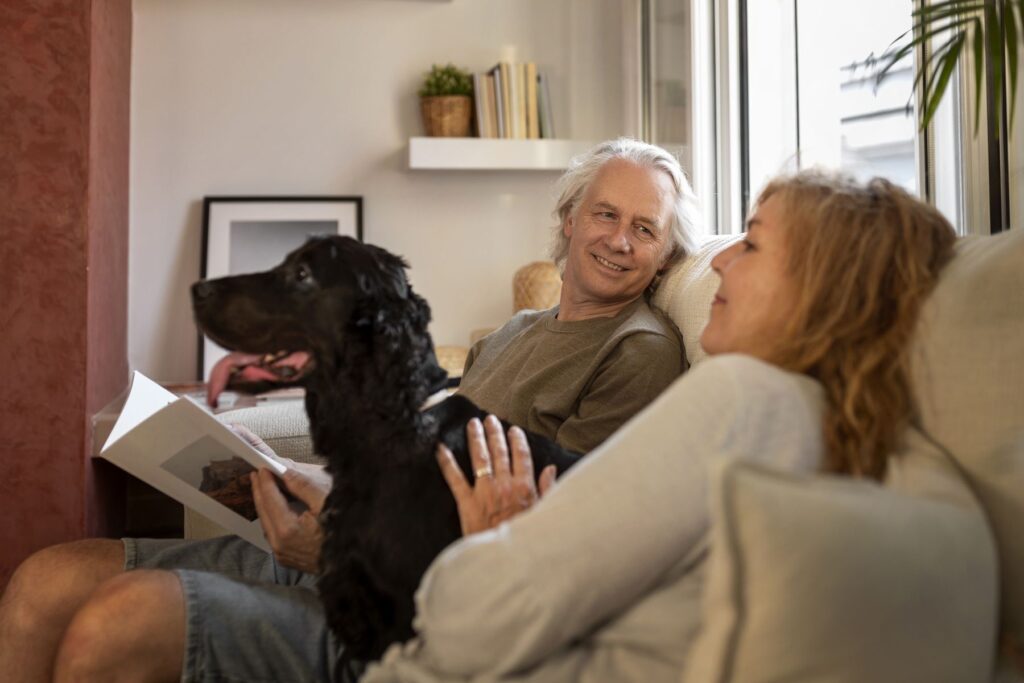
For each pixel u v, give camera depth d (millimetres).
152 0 3402
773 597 677
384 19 3508
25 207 2586
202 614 1201
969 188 1639
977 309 904
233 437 1383
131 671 1172
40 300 2596
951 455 891
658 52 3270
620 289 1728
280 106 3473
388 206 3531
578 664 833
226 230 3424
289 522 1367
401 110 3521
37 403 2605
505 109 3367
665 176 1777
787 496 691
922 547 708
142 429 1375
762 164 2693
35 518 2615
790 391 864
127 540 1531
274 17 3461
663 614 823
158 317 3434
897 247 953
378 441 1150
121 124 3162
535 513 832
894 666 682
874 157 2115
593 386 1590
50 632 1457
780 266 979
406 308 1193
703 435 823
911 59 1948
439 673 845
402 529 1121
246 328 1165
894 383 903
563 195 1938
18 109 2576
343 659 1205
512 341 1872
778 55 2588
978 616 732
